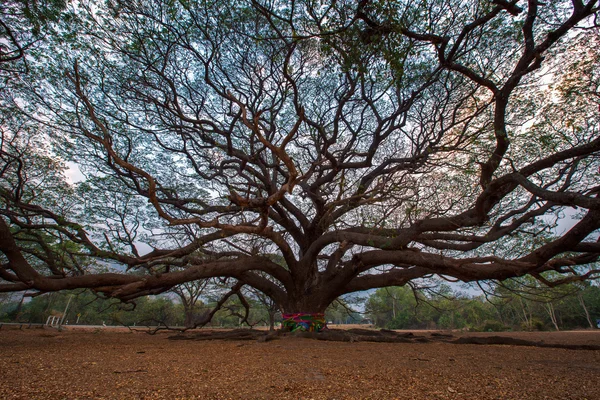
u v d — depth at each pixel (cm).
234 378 435
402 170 1345
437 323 6031
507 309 5078
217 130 1288
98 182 1346
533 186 782
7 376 417
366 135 1442
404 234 1034
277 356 662
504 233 1099
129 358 611
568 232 884
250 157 1327
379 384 408
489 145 1134
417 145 1296
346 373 476
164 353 699
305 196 1559
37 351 691
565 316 5056
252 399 338
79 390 358
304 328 1291
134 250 1208
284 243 1221
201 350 768
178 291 2106
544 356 709
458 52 1105
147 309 3809
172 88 1239
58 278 978
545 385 406
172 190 1427
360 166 1327
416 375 465
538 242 1060
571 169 1120
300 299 1360
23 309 4675
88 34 1090
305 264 1355
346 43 831
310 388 385
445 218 1033
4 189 1148
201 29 1144
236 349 793
